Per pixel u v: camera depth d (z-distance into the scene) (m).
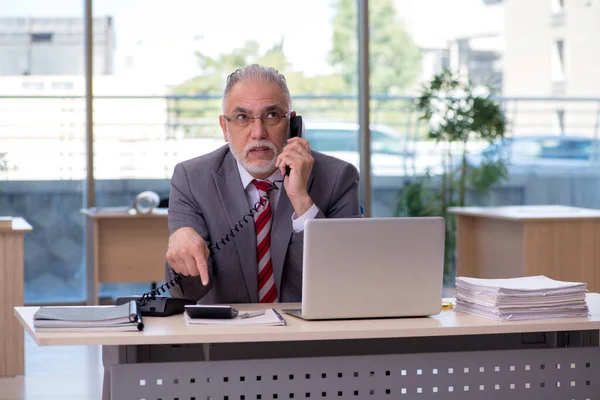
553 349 2.37
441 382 2.31
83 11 7.13
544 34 7.64
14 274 4.83
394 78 7.50
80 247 7.22
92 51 7.13
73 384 4.66
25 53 7.09
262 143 2.74
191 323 2.21
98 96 7.17
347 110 7.50
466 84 7.56
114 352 2.36
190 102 7.27
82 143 7.18
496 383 2.34
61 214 7.18
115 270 6.32
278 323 2.21
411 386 2.29
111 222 6.30
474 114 7.27
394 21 7.48
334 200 2.88
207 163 2.90
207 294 2.84
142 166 7.23
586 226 5.52
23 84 7.10
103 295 7.12
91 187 7.16
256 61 7.38
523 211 5.88
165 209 6.44
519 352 2.35
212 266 2.81
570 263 5.50
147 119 7.23
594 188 7.75
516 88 7.64
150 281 6.38
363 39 7.42
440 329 2.21
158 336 2.08
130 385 2.15
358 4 7.47
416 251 2.33
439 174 7.51
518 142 7.66
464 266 6.28
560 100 7.70
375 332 2.16
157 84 7.23
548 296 2.35
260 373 2.21
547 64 7.66
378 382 2.27
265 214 2.82
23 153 7.12
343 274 2.29
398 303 2.33
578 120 7.71
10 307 4.83
